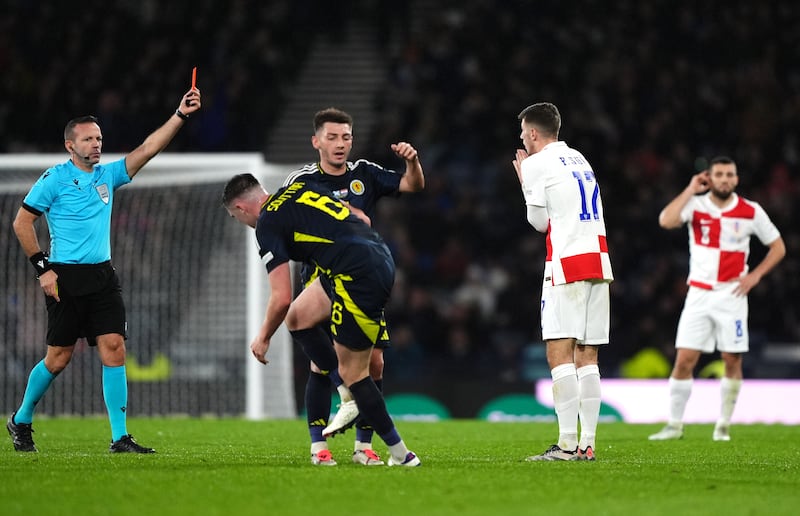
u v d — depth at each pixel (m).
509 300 62.06
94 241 25.84
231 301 50.88
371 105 78.06
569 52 74.00
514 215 66.69
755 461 25.22
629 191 66.75
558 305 23.84
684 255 63.69
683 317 34.00
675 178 67.62
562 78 72.44
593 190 24.09
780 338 59.66
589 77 72.94
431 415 49.44
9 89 70.62
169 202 51.31
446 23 76.25
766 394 47.25
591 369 24.62
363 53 79.69
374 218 66.81
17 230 25.45
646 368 53.94
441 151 70.94
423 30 77.44
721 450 28.88
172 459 23.59
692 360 33.78
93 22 74.50
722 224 33.81
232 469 21.19
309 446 28.50
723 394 34.06
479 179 70.38
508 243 66.25
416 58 75.56
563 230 23.83
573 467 22.33
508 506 17.14
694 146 70.56
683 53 75.12
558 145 24.31
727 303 33.50
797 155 70.44
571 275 23.69
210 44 74.12
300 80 78.69
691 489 19.19
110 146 69.75
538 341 61.31
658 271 61.25
